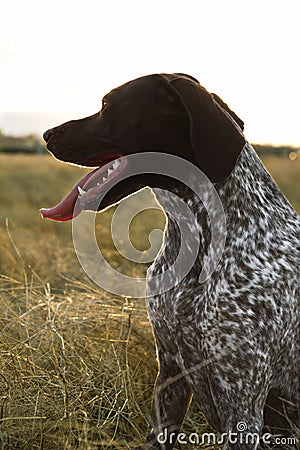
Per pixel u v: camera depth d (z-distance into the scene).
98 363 4.38
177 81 3.38
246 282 3.30
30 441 3.71
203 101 3.31
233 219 3.39
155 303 3.54
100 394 4.07
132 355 4.62
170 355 3.59
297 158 20.77
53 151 3.74
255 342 3.27
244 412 3.30
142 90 3.50
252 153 3.59
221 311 3.30
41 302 5.09
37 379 4.07
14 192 16.25
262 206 3.48
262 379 3.31
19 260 7.34
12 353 4.20
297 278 3.40
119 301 5.34
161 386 3.64
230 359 3.29
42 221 10.99
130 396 4.13
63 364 4.24
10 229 9.89
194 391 3.52
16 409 3.88
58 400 3.96
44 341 4.62
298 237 3.52
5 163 21.05
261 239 3.39
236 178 3.43
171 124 3.45
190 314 3.38
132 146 3.52
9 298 5.73
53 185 18.09
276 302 3.30
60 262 7.36
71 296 5.49
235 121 3.68
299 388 3.52
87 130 3.66
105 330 4.85
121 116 3.54
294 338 3.41
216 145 3.26
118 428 4.02
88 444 3.59
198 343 3.39
